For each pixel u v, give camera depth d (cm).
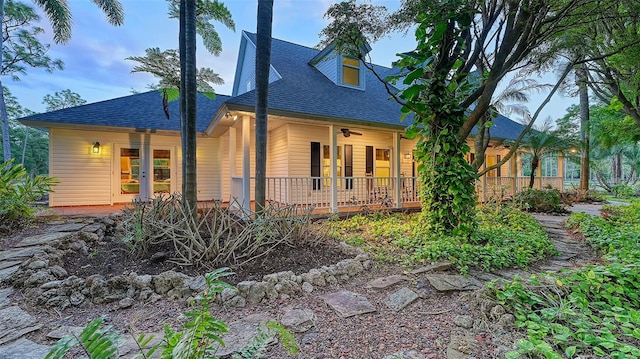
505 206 822
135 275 294
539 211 859
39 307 250
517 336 204
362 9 402
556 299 244
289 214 432
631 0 433
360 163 943
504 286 262
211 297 143
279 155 862
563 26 415
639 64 541
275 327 145
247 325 229
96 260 356
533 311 232
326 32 422
